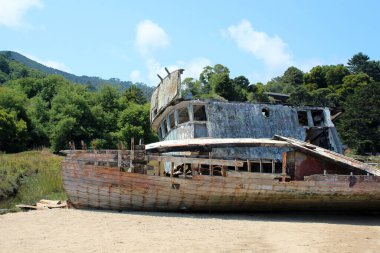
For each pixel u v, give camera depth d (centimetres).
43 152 4084
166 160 1391
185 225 1202
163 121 2108
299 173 1494
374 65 10838
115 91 6078
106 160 1412
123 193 1384
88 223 1200
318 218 1448
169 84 1897
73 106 5091
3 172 2500
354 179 1377
